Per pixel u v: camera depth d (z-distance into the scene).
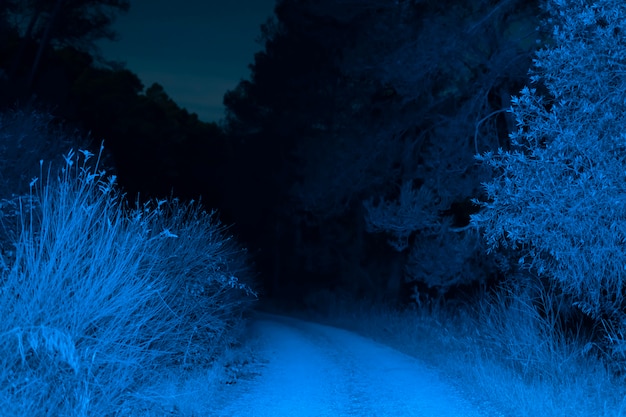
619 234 9.05
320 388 11.44
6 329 6.33
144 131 45.81
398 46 22.39
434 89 22.08
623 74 9.25
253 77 42.91
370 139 24.61
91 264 7.36
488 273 19.81
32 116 13.85
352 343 19.84
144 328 9.52
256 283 19.77
